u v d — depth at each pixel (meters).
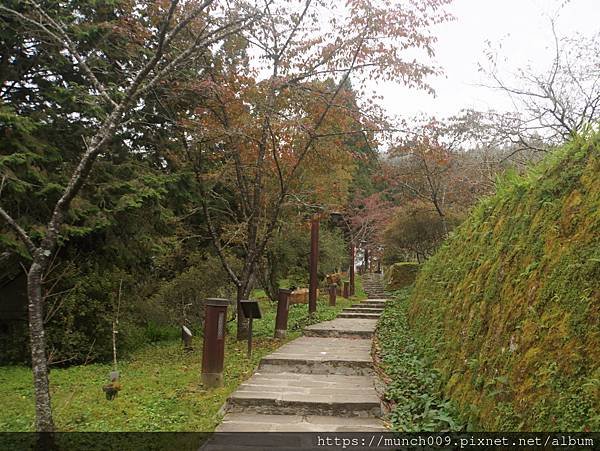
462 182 14.23
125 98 5.16
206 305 6.57
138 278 11.80
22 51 9.16
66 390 6.53
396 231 18.89
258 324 12.62
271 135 9.94
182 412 5.29
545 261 3.97
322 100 10.02
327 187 12.33
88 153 4.80
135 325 10.32
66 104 8.85
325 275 23.72
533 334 3.68
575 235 3.70
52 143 9.27
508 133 11.69
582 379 2.97
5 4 7.94
